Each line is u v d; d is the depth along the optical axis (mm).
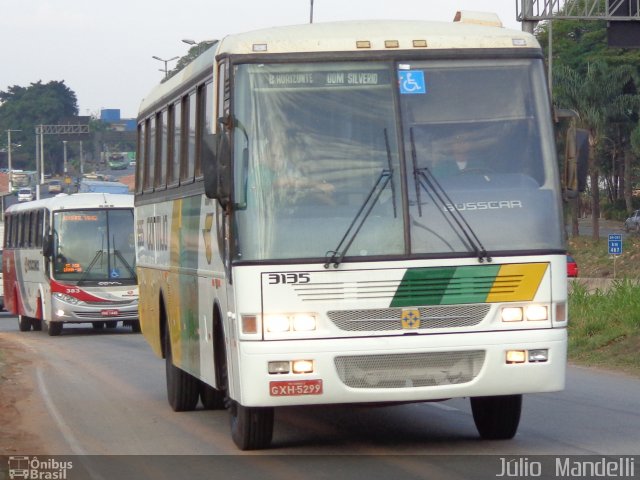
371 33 11320
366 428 13656
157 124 16969
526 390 10914
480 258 10820
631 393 16531
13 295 42688
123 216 36188
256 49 11102
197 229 13406
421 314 10766
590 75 72062
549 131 11273
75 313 35469
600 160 83312
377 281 10734
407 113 11109
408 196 10914
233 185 10891
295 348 10648
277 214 10820
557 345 10961
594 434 12742
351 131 11031
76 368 23656
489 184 11031
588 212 101688
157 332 16938
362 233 10805
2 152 155250
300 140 10977
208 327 12758
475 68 11312
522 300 10906
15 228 42562
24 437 14000
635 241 67062
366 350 10672
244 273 10734
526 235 10984
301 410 15531
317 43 11156
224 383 12383
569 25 80250
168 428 14516
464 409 15188
